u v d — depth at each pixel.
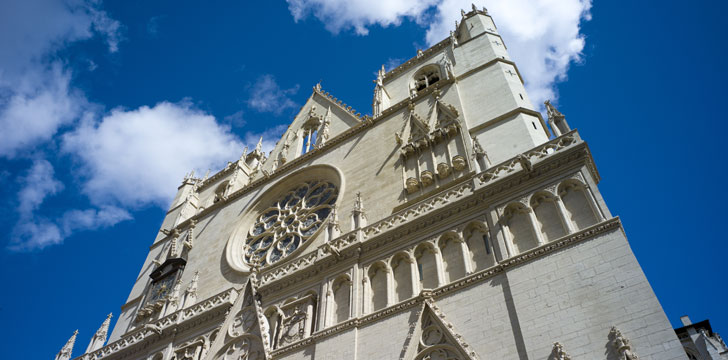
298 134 52.38
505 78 39.25
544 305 20.91
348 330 25.61
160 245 51.09
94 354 37.97
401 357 22.73
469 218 27.25
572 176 25.33
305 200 42.28
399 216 30.34
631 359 17.45
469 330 22.22
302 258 32.44
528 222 25.09
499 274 23.50
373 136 42.03
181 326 34.41
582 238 22.27
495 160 32.28
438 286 24.98
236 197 48.50
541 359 19.36
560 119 29.59
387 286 26.98
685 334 32.12
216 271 40.31
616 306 19.31
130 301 45.34
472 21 49.50
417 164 35.94
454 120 37.00
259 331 29.09
